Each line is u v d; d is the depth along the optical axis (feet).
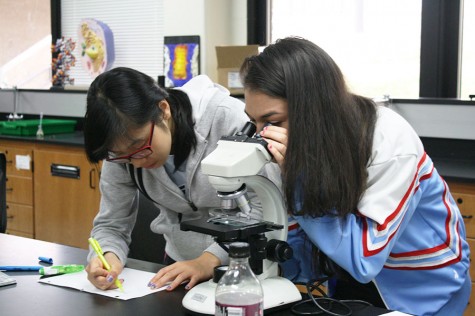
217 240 4.34
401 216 4.48
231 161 4.13
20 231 14.17
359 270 4.37
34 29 17.49
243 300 3.83
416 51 12.09
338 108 4.34
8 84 17.78
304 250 5.12
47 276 5.40
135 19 15.78
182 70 13.93
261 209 4.95
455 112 10.65
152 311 4.53
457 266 5.00
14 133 14.12
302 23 13.64
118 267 5.37
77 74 16.81
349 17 12.82
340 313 4.46
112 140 4.65
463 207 9.20
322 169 4.24
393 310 4.79
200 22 13.67
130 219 6.07
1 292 4.99
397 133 4.59
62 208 13.35
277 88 4.34
